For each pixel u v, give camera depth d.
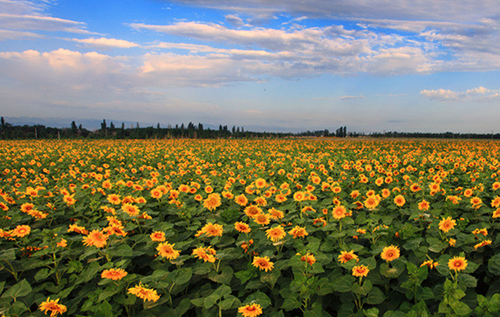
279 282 4.58
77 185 10.31
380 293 3.95
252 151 30.69
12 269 4.86
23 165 18.09
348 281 3.98
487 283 5.01
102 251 4.87
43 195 8.59
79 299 4.24
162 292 4.27
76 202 7.89
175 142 53.72
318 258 4.46
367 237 5.34
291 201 8.19
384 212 7.50
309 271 4.01
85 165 17.92
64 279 4.77
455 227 5.89
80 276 4.42
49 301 3.95
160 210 7.69
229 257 4.63
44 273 4.69
